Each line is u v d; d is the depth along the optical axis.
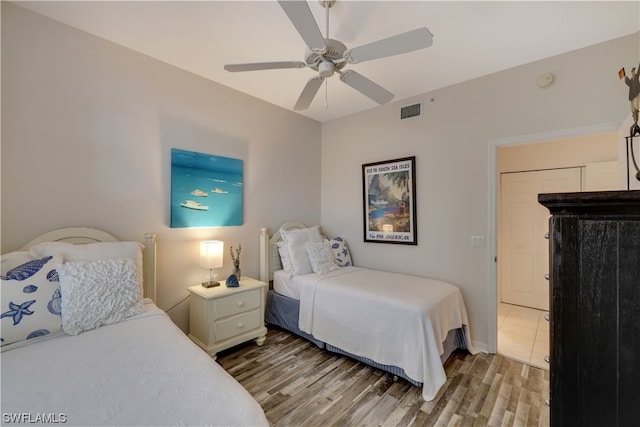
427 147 3.14
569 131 2.33
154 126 2.52
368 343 2.33
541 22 1.97
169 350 1.40
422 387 2.14
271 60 2.52
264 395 2.05
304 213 3.95
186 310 2.74
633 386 0.68
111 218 2.29
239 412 0.99
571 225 0.75
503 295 4.18
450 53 2.38
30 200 1.93
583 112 2.28
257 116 3.35
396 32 2.07
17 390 1.08
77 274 1.67
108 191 2.27
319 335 2.69
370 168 3.62
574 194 0.73
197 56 2.47
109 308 1.72
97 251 1.95
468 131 2.85
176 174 2.65
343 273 3.16
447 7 1.82
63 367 1.24
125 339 1.52
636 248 0.68
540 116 2.47
